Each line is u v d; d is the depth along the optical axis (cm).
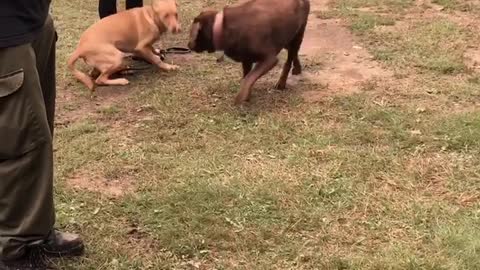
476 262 274
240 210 315
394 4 620
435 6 614
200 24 411
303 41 536
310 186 334
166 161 362
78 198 329
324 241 293
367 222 305
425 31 546
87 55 457
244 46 409
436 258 277
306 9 433
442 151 367
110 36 461
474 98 431
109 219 312
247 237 295
